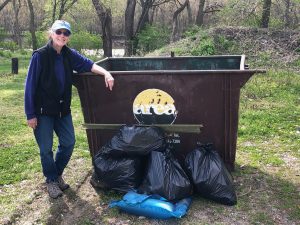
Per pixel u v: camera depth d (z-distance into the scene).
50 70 3.76
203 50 13.02
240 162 4.98
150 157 3.91
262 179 4.51
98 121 4.44
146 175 3.85
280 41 13.38
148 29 20.47
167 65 5.39
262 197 4.10
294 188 4.30
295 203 3.98
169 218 3.68
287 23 17.55
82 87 4.33
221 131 4.23
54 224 3.74
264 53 12.77
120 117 4.38
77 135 6.17
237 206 3.91
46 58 3.72
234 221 3.67
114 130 4.46
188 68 5.35
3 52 25.48
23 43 37.31
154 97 4.23
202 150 4.08
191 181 3.93
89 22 35.69
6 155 5.40
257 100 8.09
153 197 3.71
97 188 4.31
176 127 4.24
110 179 4.02
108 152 4.03
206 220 3.68
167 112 4.25
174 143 4.33
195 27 17.95
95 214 3.84
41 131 3.95
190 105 4.18
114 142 4.03
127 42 19.70
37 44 29.89
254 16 17.45
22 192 4.34
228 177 3.97
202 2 24.94
